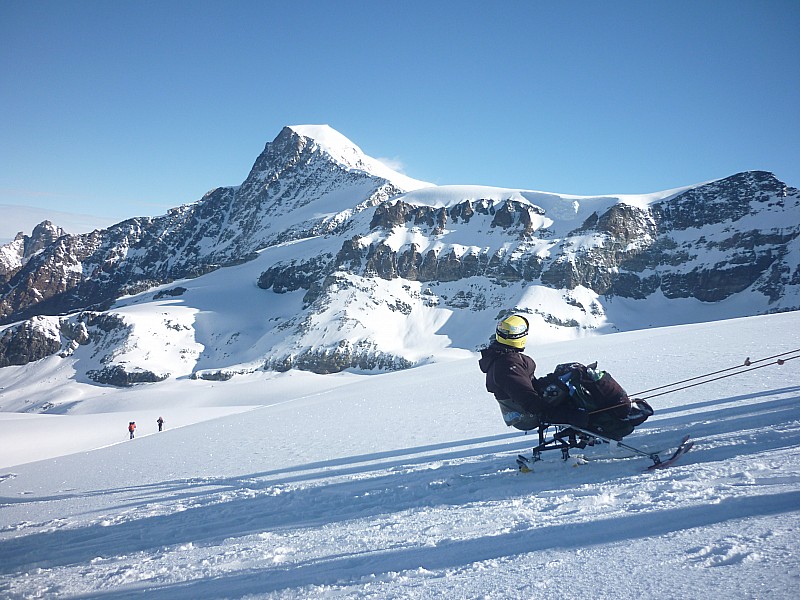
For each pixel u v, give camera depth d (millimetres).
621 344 28406
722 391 9461
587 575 2465
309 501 6625
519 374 5527
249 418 26688
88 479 13898
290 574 3570
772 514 2830
